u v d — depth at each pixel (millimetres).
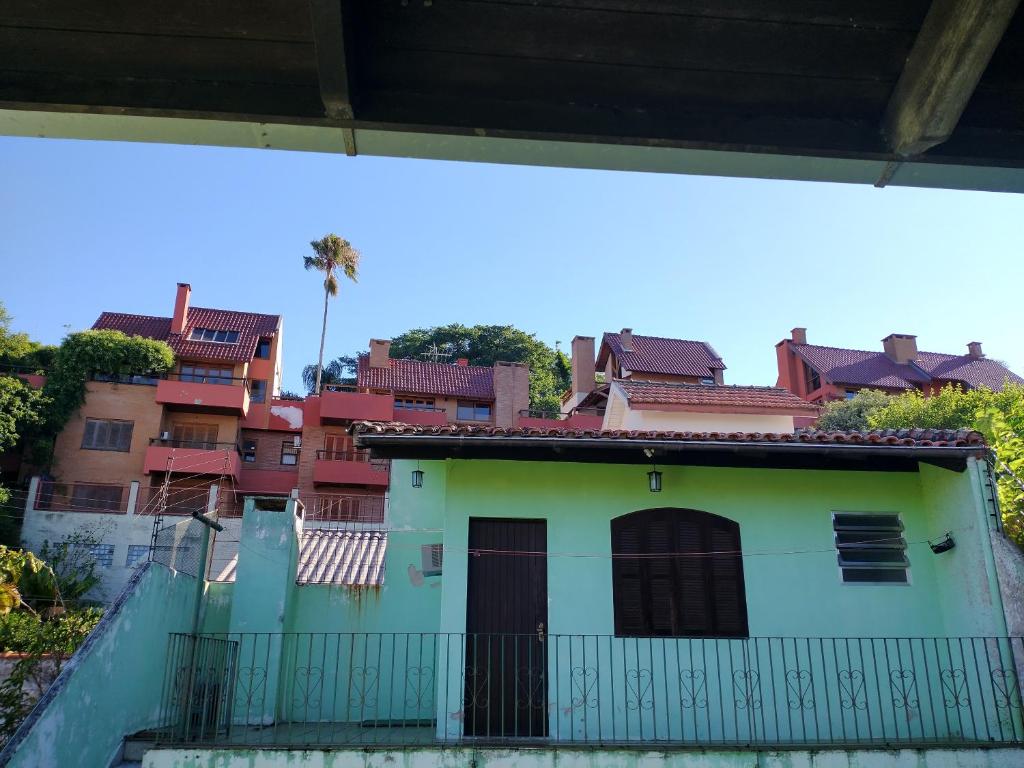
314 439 35500
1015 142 3402
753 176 3438
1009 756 7715
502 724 8125
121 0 2955
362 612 11094
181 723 8172
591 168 3406
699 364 40562
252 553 10469
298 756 7520
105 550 24953
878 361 42969
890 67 3312
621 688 8727
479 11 3057
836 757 7664
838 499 9625
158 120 3182
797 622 9141
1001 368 43531
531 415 39312
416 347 57531
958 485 9062
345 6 2818
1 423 28094
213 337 37344
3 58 3123
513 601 9078
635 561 9250
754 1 3053
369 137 3250
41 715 6312
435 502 11867
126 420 32031
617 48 3199
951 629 9078
